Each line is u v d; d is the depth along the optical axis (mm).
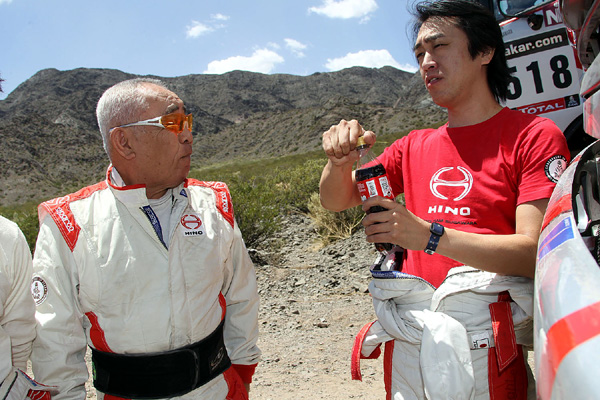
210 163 154125
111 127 1859
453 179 1929
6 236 1676
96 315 1846
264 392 3559
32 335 1778
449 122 2072
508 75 2027
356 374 2061
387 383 2020
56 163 139500
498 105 2027
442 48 1944
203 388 1895
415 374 1860
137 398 1832
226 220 2043
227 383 2010
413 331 1813
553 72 4629
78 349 1849
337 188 2129
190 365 1843
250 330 2193
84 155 146875
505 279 1783
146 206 1889
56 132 156750
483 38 1924
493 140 1893
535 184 1746
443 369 1687
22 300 1721
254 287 2219
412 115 136000
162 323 1824
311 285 6383
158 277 1830
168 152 1871
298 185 12906
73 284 1819
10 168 127438
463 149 1937
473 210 1865
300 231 9727
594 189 1367
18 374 1686
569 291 1083
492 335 1782
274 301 5863
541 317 1160
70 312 1815
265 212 8570
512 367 1801
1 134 145125
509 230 1857
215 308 1974
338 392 3498
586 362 932
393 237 1725
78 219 1835
